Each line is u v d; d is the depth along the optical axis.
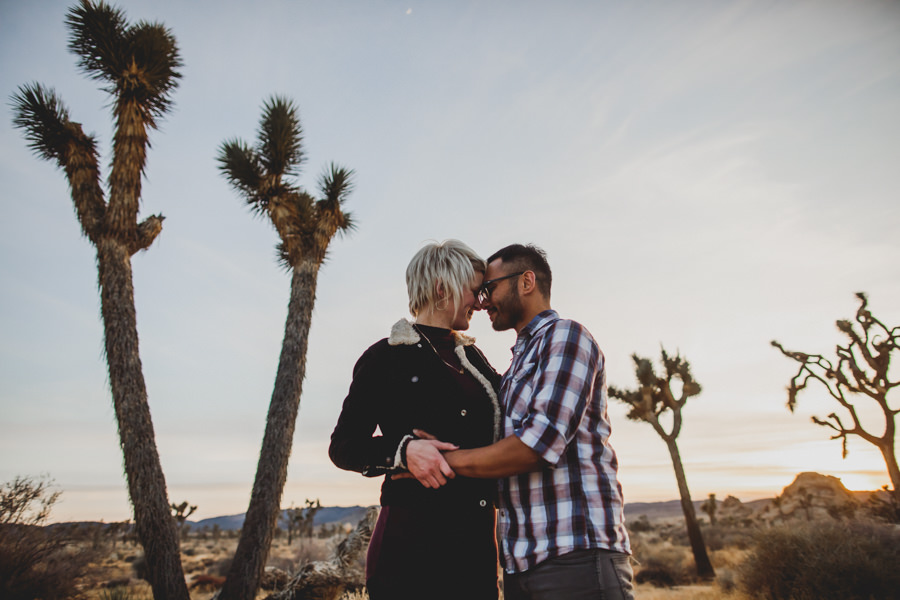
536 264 1.98
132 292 7.53
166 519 6.71
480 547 1.63
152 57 7.95
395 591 1.54
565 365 1.59
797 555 8.72
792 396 15.89
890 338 14.54
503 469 1.47
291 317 8.73
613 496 1.65
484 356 2.09
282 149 9.45
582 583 1.52
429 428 1.67
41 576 8.65
